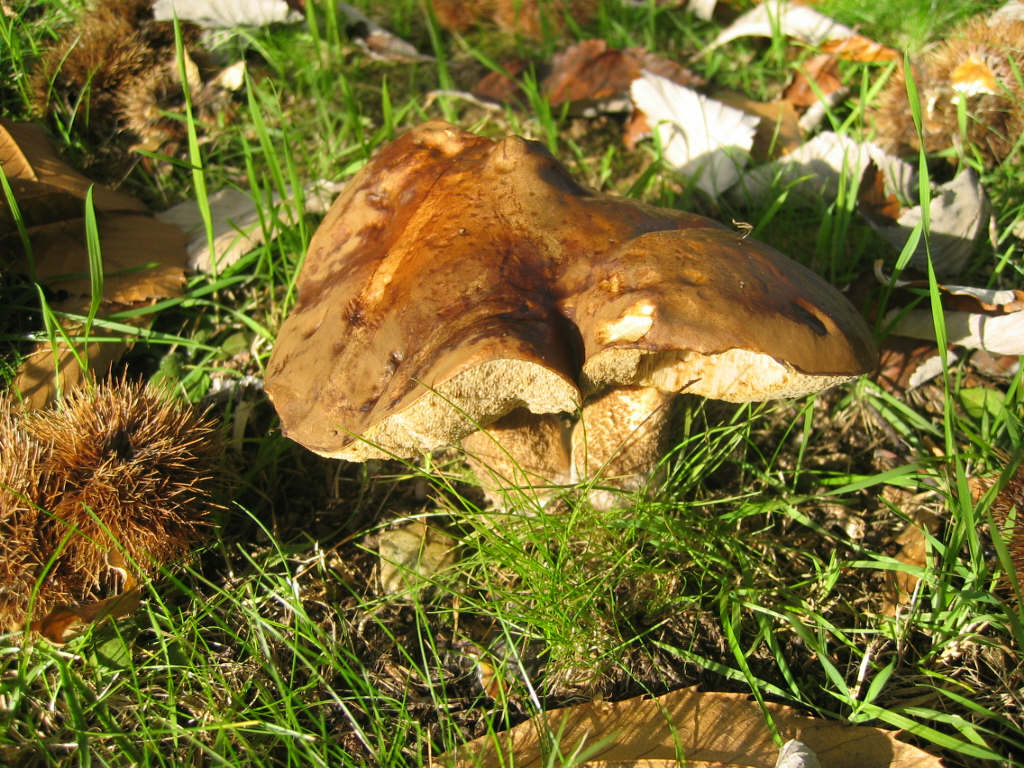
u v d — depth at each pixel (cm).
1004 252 44
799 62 53
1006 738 32
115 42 48
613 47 56
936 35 53
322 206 46
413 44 59
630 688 35
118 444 34
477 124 50
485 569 36
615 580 36
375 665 36
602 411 35
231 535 38
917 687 34
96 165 48
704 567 36
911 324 40
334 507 40
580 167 50
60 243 42
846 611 36
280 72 52
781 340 29
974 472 39
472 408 31
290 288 42
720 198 48
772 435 41
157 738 33
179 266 44
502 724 34
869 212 45
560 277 31
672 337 29
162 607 34
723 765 32
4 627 34
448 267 31
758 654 36
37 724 34
